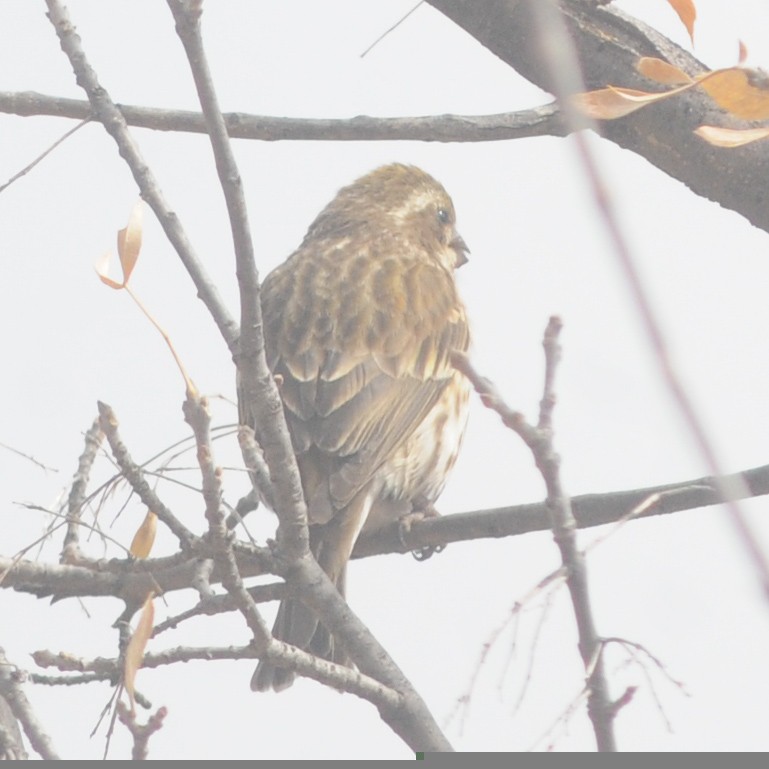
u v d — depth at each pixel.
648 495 9.18
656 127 9.67
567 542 5.74
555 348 5.75
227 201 7.63
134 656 6.66
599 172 3.07
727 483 3.16
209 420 7.41
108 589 8.95
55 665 7.69
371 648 8.45
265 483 9.54
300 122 10.02
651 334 3.05
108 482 8.37
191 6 7.04
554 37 3.56
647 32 9.61
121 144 8.34
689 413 3.04
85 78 8.31
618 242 3.06
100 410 7.84
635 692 5.69
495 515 10.74
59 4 8.22
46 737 8.05
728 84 5.43
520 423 5.71
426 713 7.86
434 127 9.91
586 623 5.74
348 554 11.54
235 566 7.61
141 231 7.13
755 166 9.59
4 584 8.85
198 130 9.97
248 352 8.12
